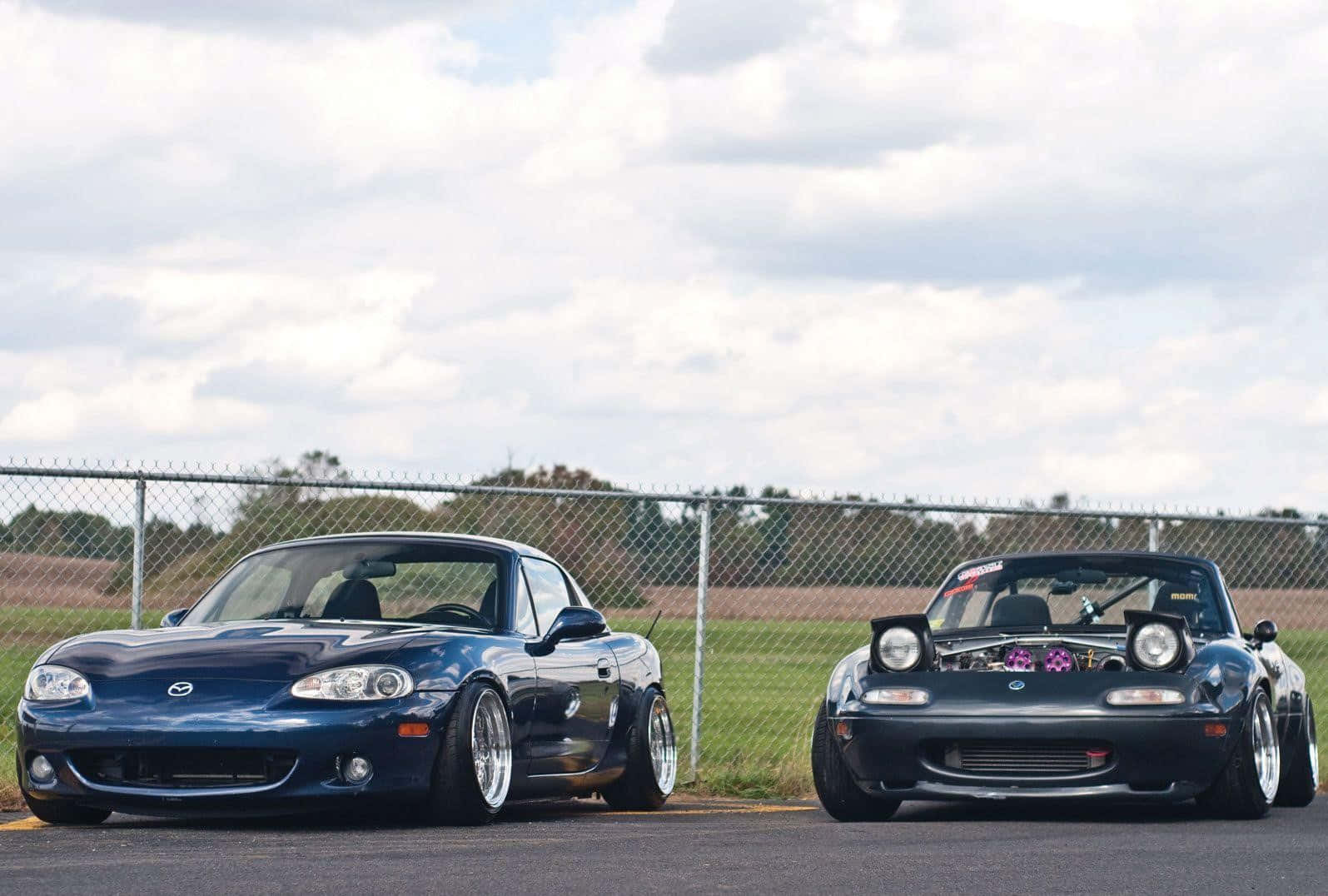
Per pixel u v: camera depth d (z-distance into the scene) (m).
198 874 7.06
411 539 11.33
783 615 16.66
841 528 16.84
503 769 9.96
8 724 18.00
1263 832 9.78
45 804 9.54
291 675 9.22
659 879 7.20
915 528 16.97
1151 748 10.19
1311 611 18.14
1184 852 8.46
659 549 16.67
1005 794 10.27
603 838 8.90
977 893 6.90
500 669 10.03
